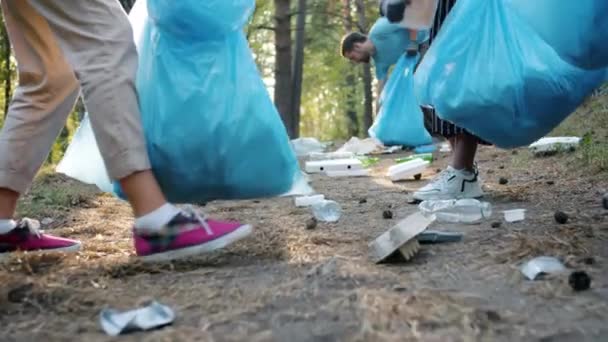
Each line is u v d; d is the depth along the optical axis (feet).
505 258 6.79
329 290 5.93
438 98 8.75
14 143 7.50
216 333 5.03
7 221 7.62
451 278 6.23
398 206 10.91
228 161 7.45
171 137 7.34
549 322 5.03
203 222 7.10
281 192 7.91
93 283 6.44
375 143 22.86
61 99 7.79
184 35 7.45
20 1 7.38
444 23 8.89
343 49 21.90
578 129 18.30
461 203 9.24
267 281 6.36
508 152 17.84
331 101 65.05
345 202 11.67
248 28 31.86
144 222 6.98
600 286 5.76
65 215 11.05
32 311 5.74
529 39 8.51
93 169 8.38
